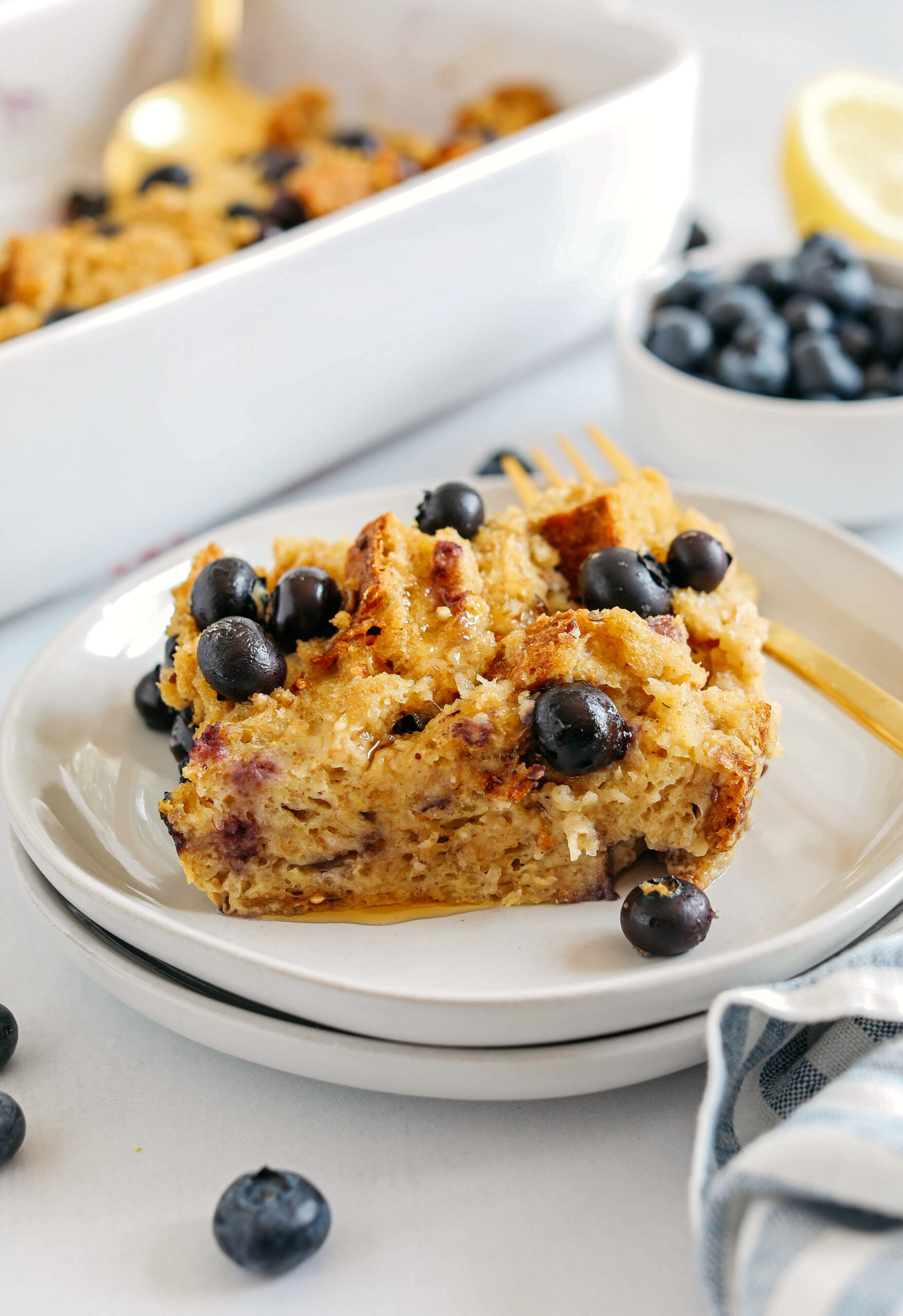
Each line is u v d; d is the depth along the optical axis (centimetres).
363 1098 36
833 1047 35
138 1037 37
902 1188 31
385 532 40
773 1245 32
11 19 59
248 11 66
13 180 62
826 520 50
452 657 38
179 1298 33
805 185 60
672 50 57
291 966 34
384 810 38
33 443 45
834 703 42
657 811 38
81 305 53
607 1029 35
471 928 38
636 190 54
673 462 51
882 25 89
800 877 38
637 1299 33
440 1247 34
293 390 49
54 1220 34
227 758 37
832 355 50
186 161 63
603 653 38
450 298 51
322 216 57
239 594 39
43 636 48
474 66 64
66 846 38
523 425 55
